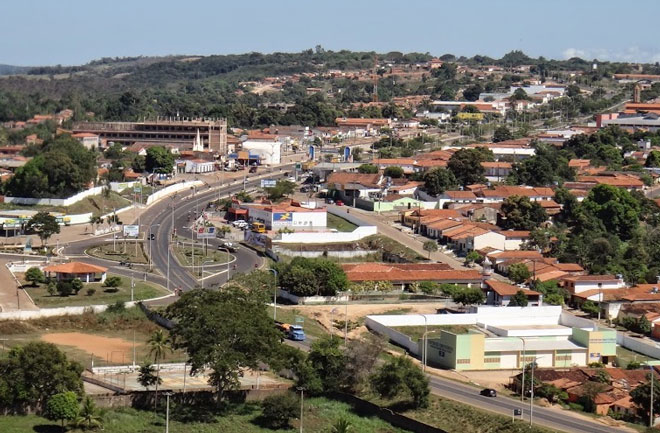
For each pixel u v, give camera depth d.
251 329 173.12
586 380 189.88
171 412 165.62
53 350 163.25
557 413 174.12
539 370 194.50
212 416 165.50
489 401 178.38
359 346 184.38
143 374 172.00
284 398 166.12
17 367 160.38
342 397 178.50
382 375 177.25
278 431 162.88
